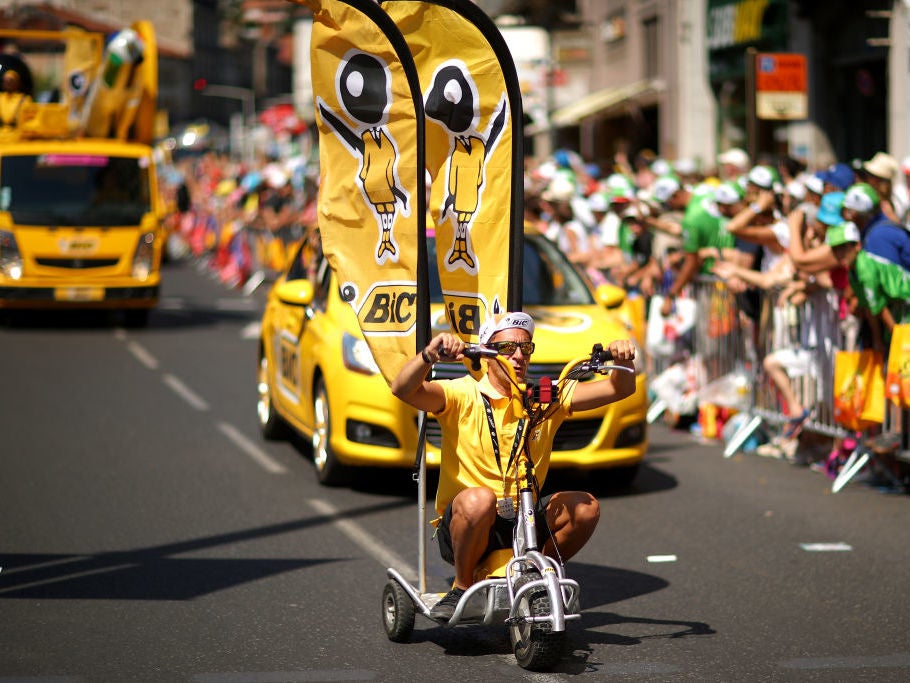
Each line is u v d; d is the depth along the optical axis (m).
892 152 30.09
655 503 13.35
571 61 56.31
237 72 181.88
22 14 81.50
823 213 14.05
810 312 14.81
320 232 8.93
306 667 8.34
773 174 15.98
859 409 13.60
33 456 15.27
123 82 29.27
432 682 8.06
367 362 13.16
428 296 8.74
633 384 8.57
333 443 13.36
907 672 8.27
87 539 11.69
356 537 11.80
